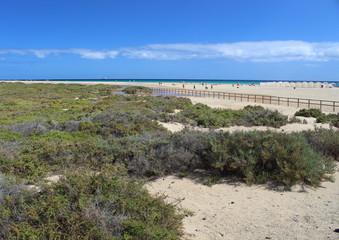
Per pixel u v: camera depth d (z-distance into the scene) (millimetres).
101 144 8430
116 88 65688
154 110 21578
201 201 5891
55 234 3482
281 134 7969
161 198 4852
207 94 50000
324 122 17312
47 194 4172
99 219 3678
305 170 6582
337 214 5078
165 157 7617
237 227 4754
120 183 4547
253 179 6730
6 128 12273
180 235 4344
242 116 18281
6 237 3566
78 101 30281
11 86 59531
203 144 7852
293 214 5164
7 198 4098
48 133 11188
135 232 3639
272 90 68688
